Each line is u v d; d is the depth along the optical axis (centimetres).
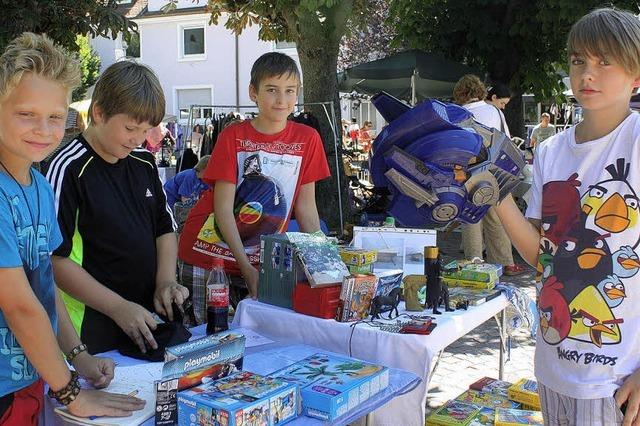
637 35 149
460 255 718
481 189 173
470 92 539
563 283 164
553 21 855
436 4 993
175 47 2242
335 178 823
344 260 245
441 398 364
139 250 216
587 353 158
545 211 172
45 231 158
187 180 582
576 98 161
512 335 465
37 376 157
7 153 147
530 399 265
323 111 826
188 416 147
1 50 585
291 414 156
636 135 155
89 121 212
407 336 203
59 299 181
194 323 294
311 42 817
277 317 229
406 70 924
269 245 242
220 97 2212
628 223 155
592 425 156
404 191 176
